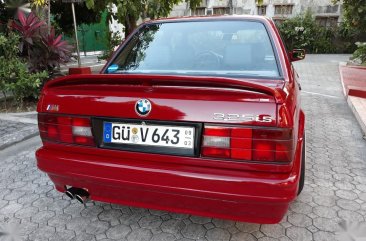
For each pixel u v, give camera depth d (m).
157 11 6.39
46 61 5.47
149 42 2.54
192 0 7.39
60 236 2.13
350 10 9.38
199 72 2.21
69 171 1.89
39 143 3.82
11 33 5.21
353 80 7.63
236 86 1.59
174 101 1.66
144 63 2.41
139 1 6.19
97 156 1.87
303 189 2.66
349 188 2.68
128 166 1.76
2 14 6.92
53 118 1.93
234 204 1.64
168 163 1.73
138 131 1.76
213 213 1.73
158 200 1.79
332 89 7.18
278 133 1.55
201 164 1.67
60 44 5.52
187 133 1.67
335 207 2.40
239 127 1.58
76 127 1.88
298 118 2.22
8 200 2.59
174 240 2.06
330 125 4.45
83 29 12.95
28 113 4.92
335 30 17.86
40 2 5.89
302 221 2.23
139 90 1.73
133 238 2.09
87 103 1.83
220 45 2.35
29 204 2.53
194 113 1.63
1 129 4.16
